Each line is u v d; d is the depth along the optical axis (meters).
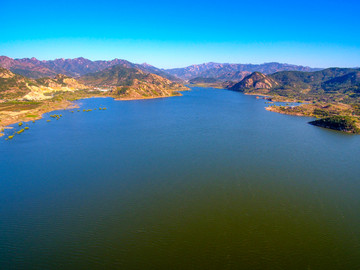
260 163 118.00
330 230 69.00
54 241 63.28
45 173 104.19
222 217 74.50
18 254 58.56
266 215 75.75
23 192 88.00
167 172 106.06
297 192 90.12
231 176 102.69
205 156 126.69
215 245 62.47
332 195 88.38
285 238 65.50
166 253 59.56
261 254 59.59
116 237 65.06
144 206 79.81
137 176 101.94
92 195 86.44
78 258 57.59
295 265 56.31
